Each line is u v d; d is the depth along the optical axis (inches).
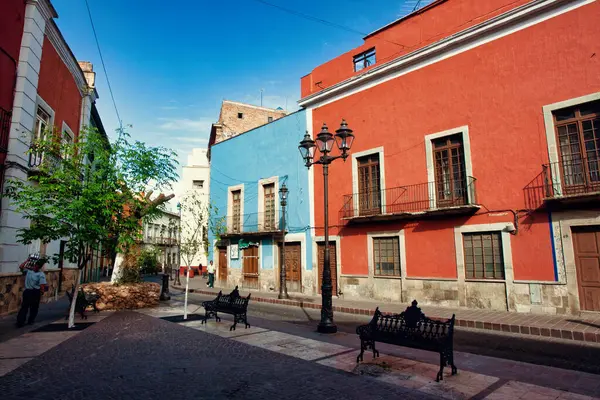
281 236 735.7
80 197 323.0
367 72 599.2
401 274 530.9
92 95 709.9
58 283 619.8
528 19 445.4
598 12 397.1
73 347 261.3
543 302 404.8
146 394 170.9
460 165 495.2
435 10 531.8
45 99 501.0
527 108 438.6
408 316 220.4
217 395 169.8
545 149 421.4
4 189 401.7
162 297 601.9
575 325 337.7
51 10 487.8
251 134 836.0
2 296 394.9
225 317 411.5
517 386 183.0
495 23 464.4
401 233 537.3
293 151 733.9
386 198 562.3
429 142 522.9
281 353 246.4
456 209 466.0
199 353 246.1
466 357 241.6
